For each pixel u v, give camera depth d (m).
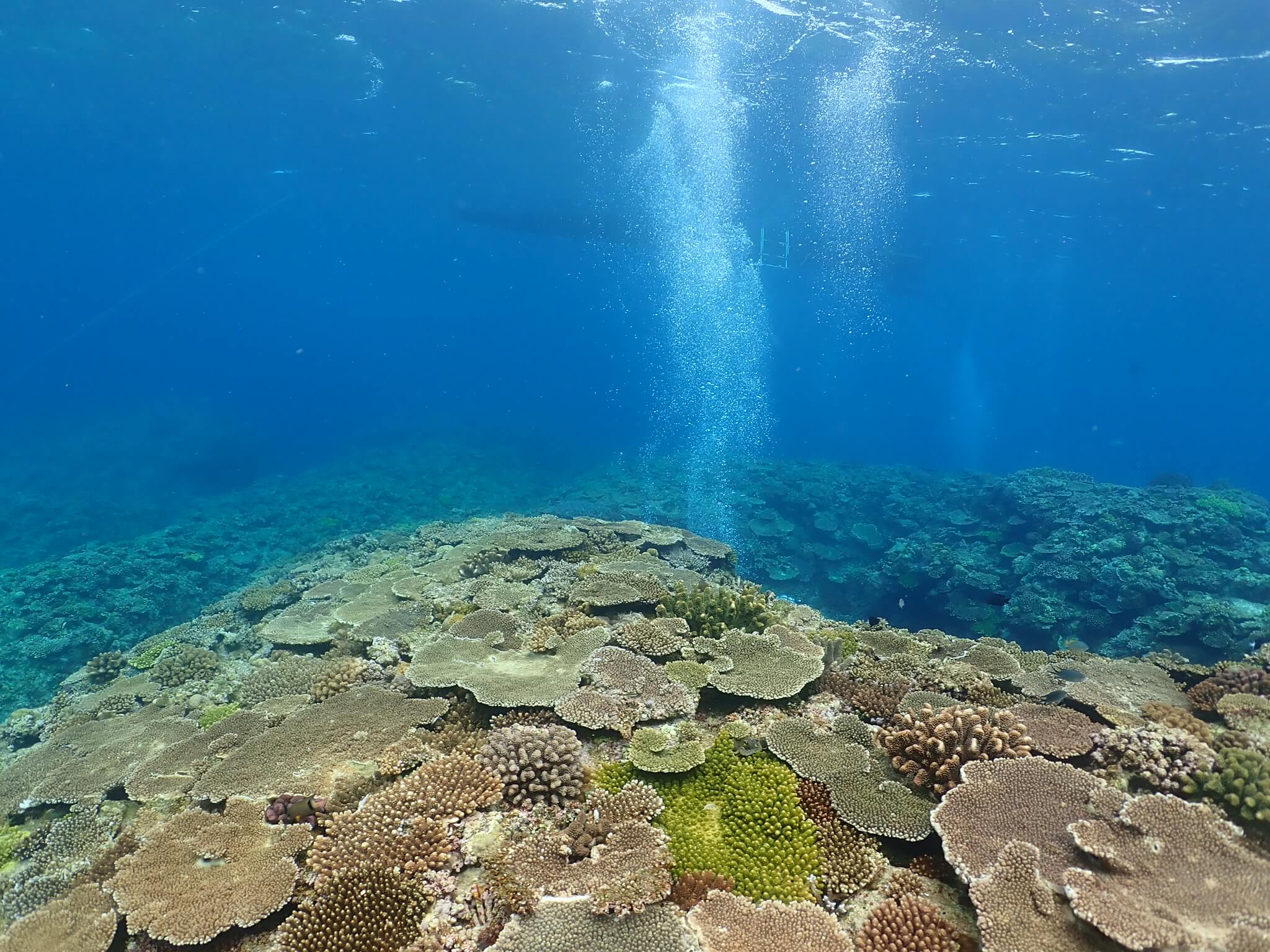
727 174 32.00
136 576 16.88
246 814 5.43
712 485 27.72
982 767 5.02
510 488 32.22
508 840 4.86
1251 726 5.80
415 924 4.21
